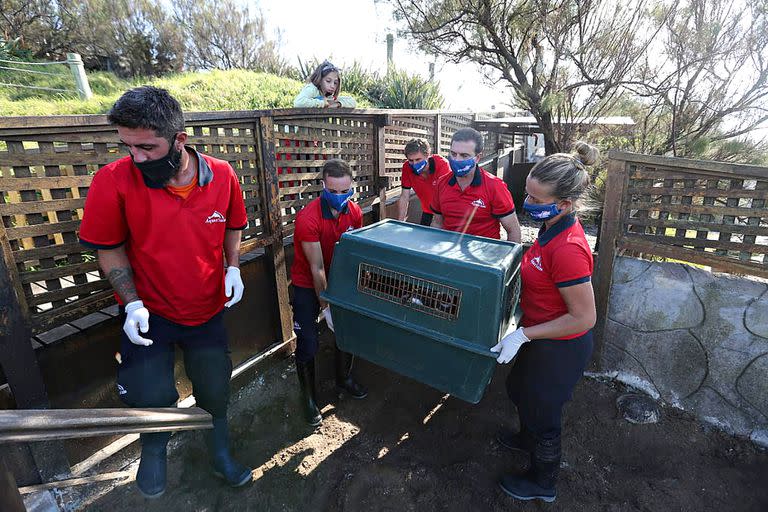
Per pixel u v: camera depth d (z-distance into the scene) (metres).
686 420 2.94
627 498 2.43
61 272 2.12
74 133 2.05
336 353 3.13
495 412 3.07
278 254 3.31
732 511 2.35
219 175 2.00
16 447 2.04
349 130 4.10
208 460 2.64
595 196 4.87
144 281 1.97
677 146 4.70
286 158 3.42
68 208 2.08
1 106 7.15
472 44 5.96
